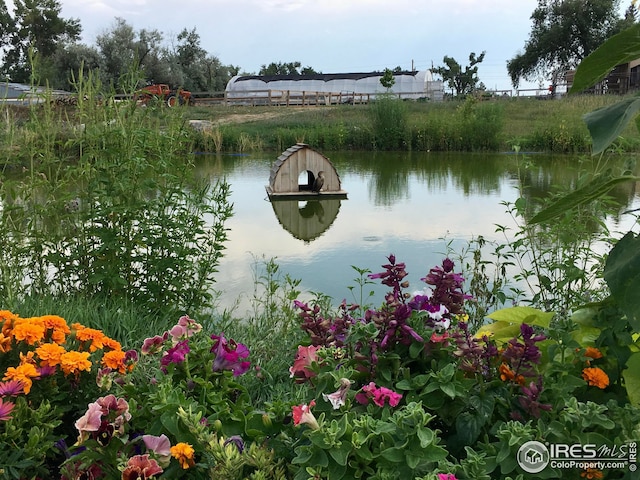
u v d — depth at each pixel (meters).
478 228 7.17
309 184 11.31
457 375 1.78
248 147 20.23
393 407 1.71
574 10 45.88
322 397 1.74
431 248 6.16
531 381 1.82
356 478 1.49
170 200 4.00
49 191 4.05
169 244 3.85
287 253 6.07
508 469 1.52
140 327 3.43
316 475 1.46
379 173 13.59
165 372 2.14
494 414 1.86
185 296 3.94
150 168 4.13
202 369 2.14
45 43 48.09
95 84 4.41
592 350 1.99
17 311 3.29
